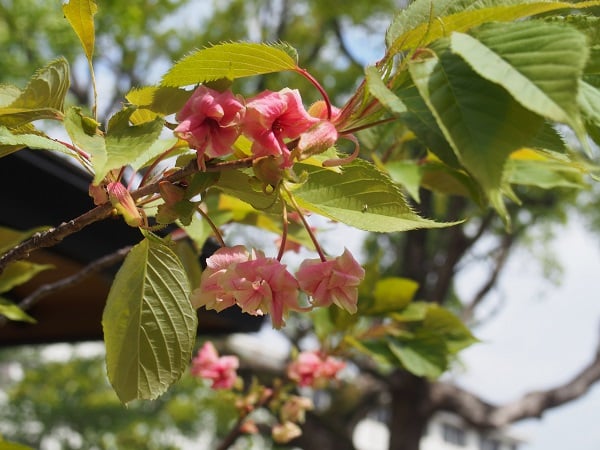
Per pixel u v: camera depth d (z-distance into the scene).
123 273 0.51
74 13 0.51
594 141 0.42
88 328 1.50
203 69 0.46
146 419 5.44
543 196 5.13
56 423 5.64
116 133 0.45
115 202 0.47
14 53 4.39
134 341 0.51
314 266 0.47
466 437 10.14
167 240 0.49
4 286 0.83
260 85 4.50
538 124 0.37
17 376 7.66
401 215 0.48
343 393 4.59
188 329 0.51
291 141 0.45
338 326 1.12
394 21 0.46
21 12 4.18
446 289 4.74
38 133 0.52
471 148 0.37
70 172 1.07
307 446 4.35
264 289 0.46
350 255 0.47
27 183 1.04
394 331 1.06
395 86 0.43
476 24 0.43
